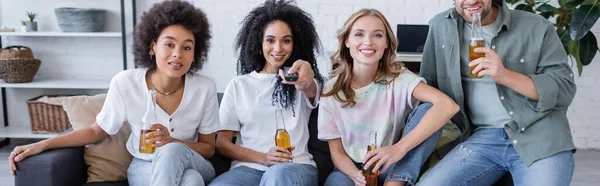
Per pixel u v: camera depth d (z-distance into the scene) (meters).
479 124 2.01
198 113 1.99
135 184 1.91
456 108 1.83
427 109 1.87
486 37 1.98
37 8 3.86
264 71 2.10
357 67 1.95
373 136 1.84
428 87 1.90
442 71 2.06
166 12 1.88
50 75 3.97
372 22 1.88
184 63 1.89
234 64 3.96
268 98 2.03
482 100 1.96
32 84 3.63
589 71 3.86
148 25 1.90
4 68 3.58
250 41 2.08
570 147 1.85
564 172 1.79
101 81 3.83
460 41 2.00
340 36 1.96
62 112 3.54
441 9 3.84
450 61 2.00
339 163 1.95
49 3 3.85
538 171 1.80
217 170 2.12
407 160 1.85
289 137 1.97
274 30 2.02
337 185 1.86
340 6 3.88
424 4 3.84
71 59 3.95
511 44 1.94
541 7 3.32
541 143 1.84
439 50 2.05
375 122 1.96
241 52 2.17
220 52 3.95
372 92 1.95
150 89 1.97
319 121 2.00
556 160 1.81
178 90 1.99
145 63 1.96
